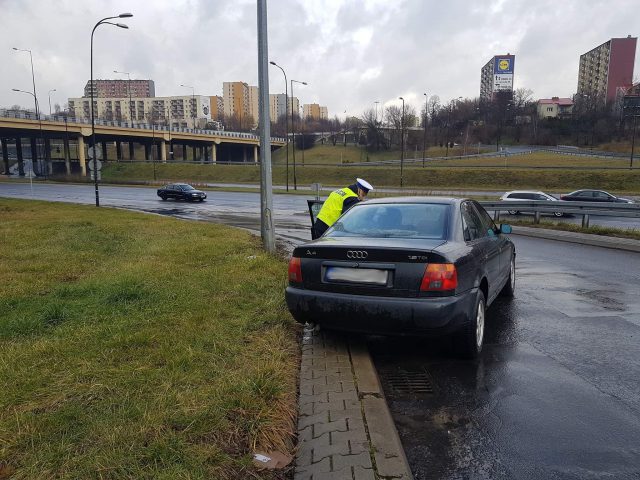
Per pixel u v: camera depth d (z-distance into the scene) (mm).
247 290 6324
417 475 2721
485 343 4945
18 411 3057
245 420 3020
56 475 2441
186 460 2562
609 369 4258
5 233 14141
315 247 4371
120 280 6770
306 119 164250
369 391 3633
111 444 2676
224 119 164875
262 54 9805
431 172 65188
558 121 119250
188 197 36281
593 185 54875
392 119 122875
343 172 72000
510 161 77625
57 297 6047
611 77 140750
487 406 3555
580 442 3055
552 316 5918
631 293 7125
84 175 75375
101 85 155125
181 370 3697
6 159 92562
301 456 2764
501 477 2693
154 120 134250
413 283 3984
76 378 3545
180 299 5824
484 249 5055
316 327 4684
